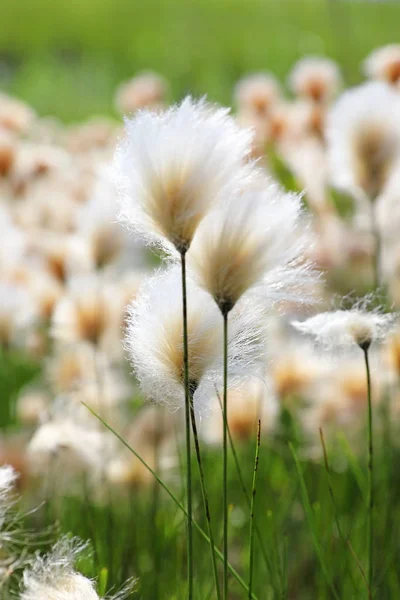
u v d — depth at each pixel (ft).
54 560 2.55
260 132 5.13
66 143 6.95
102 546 3.10
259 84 5.90
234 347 2.57
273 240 2.50
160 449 3.28
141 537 3.27
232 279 2.49
